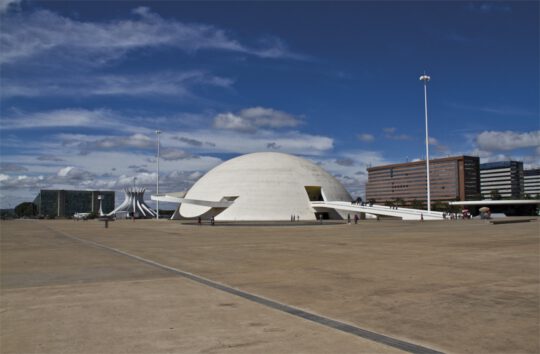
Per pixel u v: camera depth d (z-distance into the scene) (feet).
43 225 179.83
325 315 21.93
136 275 36.24
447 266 39.34
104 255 53.57
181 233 106.01
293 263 43.55
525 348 16.69
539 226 118.11
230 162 255.50
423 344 17.17
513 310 22.66
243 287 30.19
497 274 34.55
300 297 26.53
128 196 374.63
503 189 490.90
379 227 126.41
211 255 52.49
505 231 94.73
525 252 50.44
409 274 35.17
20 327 19.90
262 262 44.78
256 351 16.34
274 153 259.60
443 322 20.43
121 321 20.84
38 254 55.31
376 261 44.04
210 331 19.04
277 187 231.91
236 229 125.18
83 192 572.51
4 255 54.13
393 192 508.94
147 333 18.80
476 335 18.33
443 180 451.53
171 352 16.30
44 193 551.59
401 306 23.88
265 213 222.07
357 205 215.10
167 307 23.86
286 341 17.57
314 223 165.48
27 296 27.27
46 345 17.21
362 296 26.66
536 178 520.83
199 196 239.71
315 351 16.31
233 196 228.84
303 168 247.29
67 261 47.16
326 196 236.02
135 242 76.02
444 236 80.53
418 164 478.18
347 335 18.39
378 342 17.43
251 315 21.95
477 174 443.73
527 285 29.76
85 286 30.86
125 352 16.34
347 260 45.37
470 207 307.99
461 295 26.58
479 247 57.26
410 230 105.81
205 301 25.45
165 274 36.78
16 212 566.36
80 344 17.33
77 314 22.34
